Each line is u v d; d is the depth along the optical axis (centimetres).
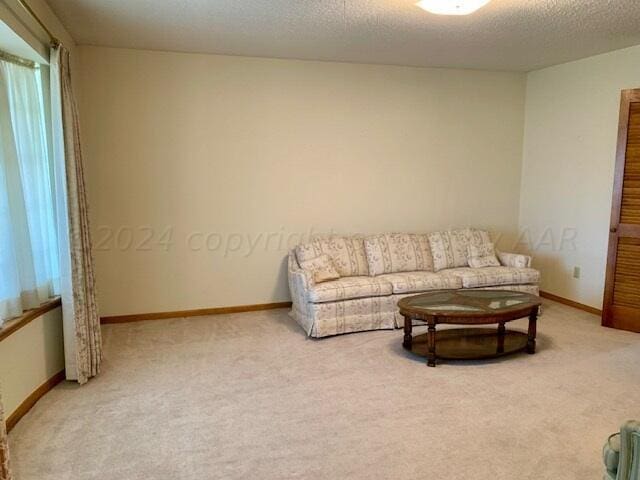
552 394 313
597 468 234
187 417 284
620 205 434
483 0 292
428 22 365
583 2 321
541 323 463
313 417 284
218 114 479
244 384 330
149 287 480
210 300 500
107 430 270
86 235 340
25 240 302
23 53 299
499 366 360
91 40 420
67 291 322
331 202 525
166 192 475
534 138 571
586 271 506
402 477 227
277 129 498
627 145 425
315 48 447
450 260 515
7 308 282
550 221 552
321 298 418
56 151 313
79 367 326
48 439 260
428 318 359
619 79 459
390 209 548
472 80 557
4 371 264
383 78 525
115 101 452
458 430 269
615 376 341
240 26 376
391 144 538
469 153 570
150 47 444
